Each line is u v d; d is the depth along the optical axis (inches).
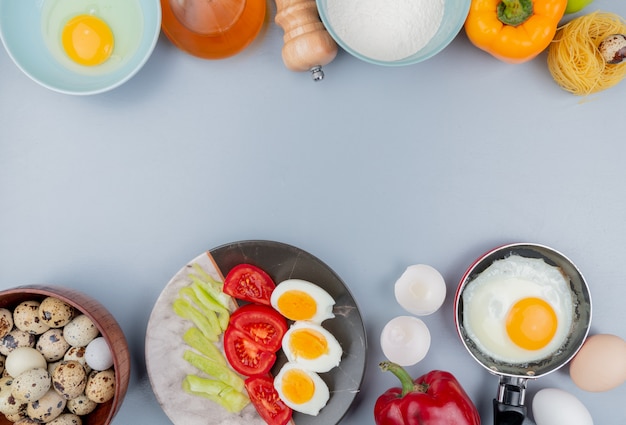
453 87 28.0
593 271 27.8
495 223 27.9
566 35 26.3
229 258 26.7
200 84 28.2
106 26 27.0
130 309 28.1
